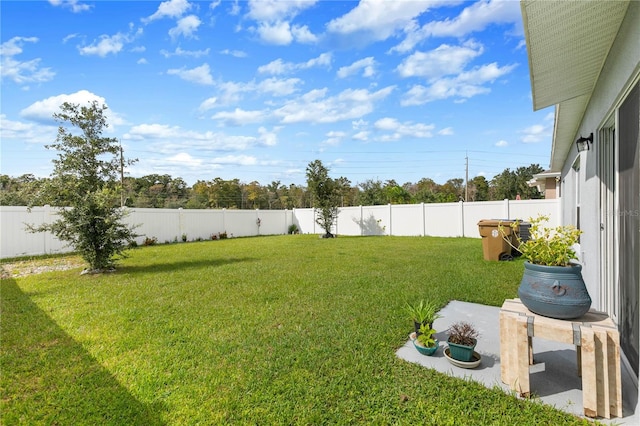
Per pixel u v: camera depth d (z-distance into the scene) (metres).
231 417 2.27
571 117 5.42
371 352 3.21
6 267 8.84
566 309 2.34
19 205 10.83
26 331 3.90
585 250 4.52
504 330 2.61
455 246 11.66
